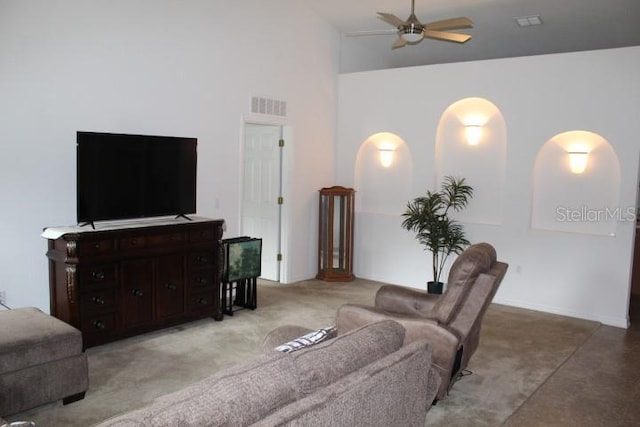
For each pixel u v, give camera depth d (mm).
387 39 7340
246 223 7035
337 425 1512
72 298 3850
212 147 5539
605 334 4926
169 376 3666
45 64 4168
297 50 6492
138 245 4219
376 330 1971
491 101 5895
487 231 6047
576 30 6359
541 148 5625
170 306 4531
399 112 6637
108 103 4605
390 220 6809
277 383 1483
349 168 7180
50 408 3154
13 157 4055
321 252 6980
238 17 5699
